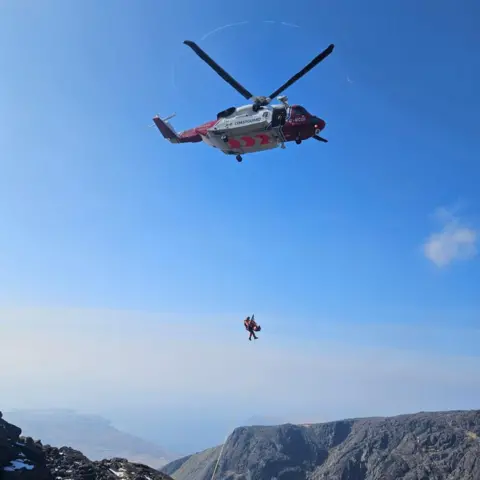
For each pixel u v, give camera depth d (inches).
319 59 1261.1
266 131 1373.0
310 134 1362.0
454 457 7288.4
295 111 1355.8
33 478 1072.2
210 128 1467.8
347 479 7815.0
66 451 1470.2
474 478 6422.2
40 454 1236.5
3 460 1094.4
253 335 1398.9
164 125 1696.6
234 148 1472.7
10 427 1304.1
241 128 1392.7
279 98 1384.1
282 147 1424.7
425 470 7130.9
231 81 1381.6
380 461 7844.5
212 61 1338.6
